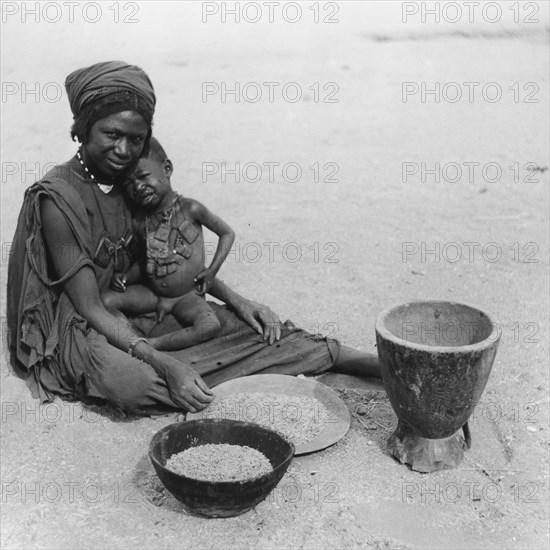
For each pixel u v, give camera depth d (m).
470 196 4.90
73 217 3.01
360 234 4.48
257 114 6.16
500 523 2.63
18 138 5.66
